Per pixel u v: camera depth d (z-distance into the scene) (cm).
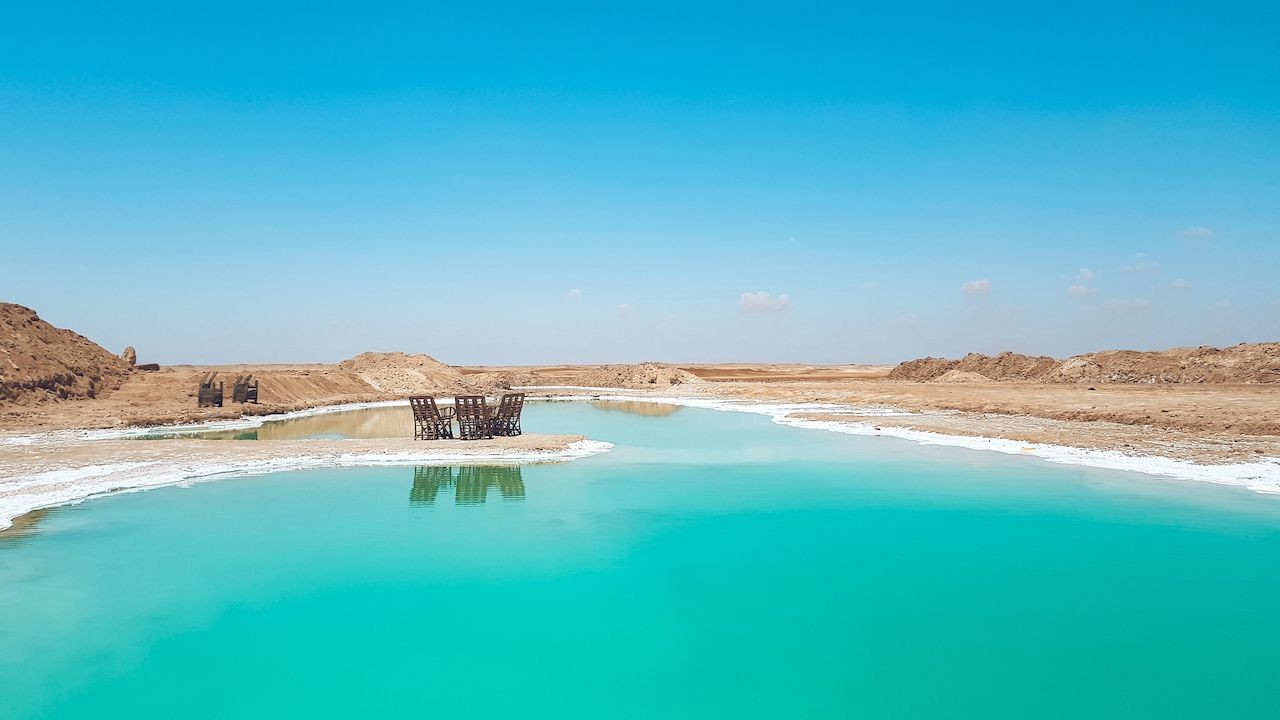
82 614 1490
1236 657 1299
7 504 2305
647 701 1170
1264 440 3359
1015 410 5003
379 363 9706
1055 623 1453
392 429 4759
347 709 1151
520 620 1476
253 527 2114
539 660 1312
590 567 1781
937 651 1331
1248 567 1745
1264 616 1470
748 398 8119
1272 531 2025
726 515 2259
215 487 2645
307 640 1384
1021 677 1240
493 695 1195
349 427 4884
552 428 4891
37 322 5606
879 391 7581
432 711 1146
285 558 1834
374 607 1533
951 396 6450
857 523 2166
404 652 1335
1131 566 1766
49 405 4769
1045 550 1889
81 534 2020
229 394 6022
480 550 1903
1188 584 1644
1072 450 3350
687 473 2977
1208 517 2175
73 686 1211
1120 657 1311
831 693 1195
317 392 7219
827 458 3378
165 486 2639
